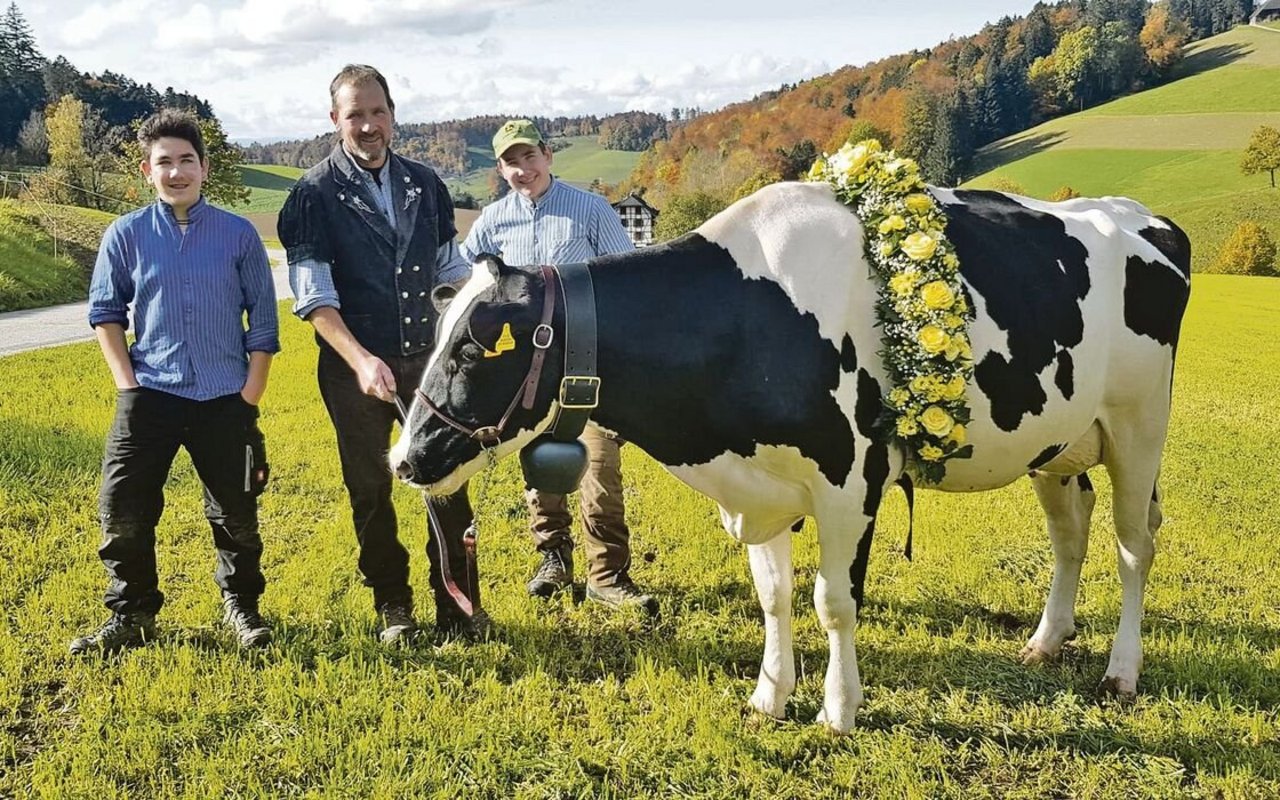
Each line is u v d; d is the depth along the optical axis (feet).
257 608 14.67
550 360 10.33
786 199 11.28
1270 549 18.76
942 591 16.49
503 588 16.40
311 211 13.00
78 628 14.35
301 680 12.76
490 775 10.99
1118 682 12.90
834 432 10.79
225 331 13.71
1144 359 13.12
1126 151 252.83
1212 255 174.09
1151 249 13.48
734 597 16.28
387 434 14.06
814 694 12.96
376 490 14.08
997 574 17.33
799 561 17.94
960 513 21.07
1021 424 12.12
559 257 15.97
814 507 11.24
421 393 10.53
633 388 10.60
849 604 11.53
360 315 13.46
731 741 11.63
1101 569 17.62
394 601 14.70
